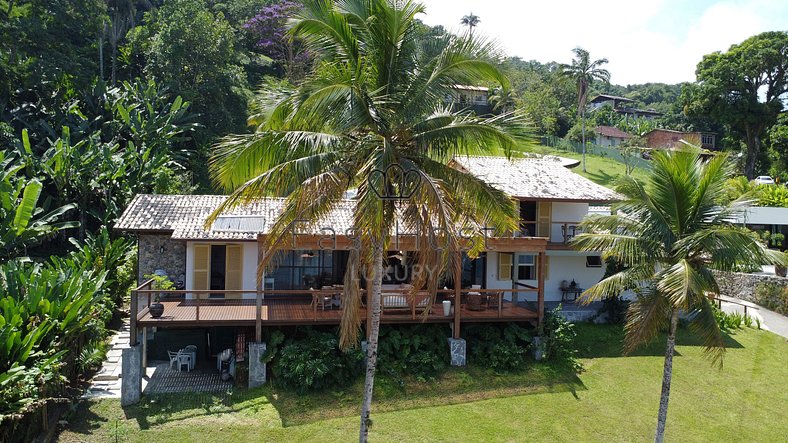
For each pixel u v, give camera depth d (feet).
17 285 58.34
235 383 60.70
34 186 73.97
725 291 111.24
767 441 55.47
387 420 54.60
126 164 100.17
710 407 61.26
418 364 63.77
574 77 215.31
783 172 199.00
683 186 50.72
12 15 125.08
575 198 84.07
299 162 39.32
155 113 120.67
